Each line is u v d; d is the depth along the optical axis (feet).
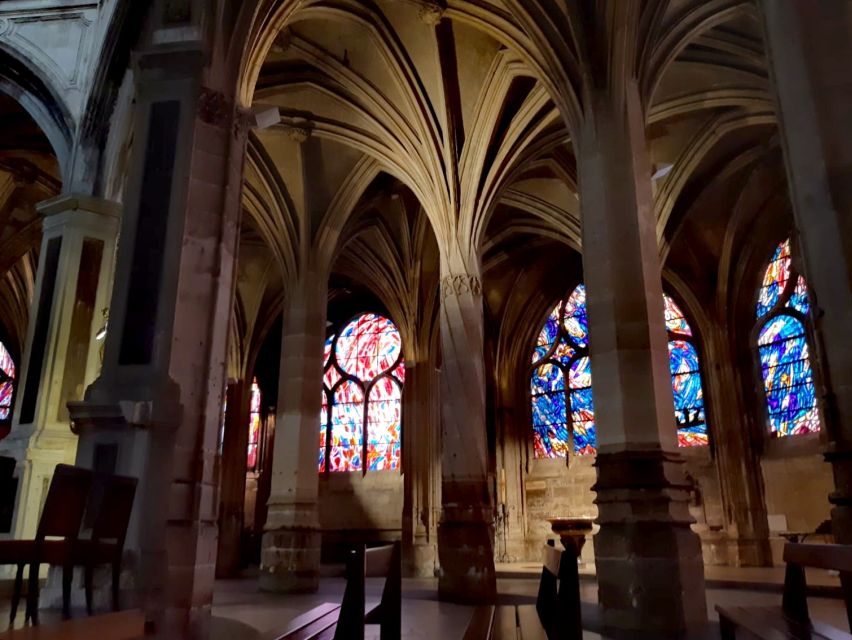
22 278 85.92
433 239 78.13
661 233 62.08
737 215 72.18
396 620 16.66
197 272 26.96
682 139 59.77
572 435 85.51
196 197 27.76
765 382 73.10
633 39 36.35
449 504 46.16
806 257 19.54
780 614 16.71
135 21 43.83
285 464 53.11
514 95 52.75
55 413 38.11
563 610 12.53
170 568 23.20
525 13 39.78
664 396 31.48
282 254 59.06
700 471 75.25
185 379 25.66
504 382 89.40
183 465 24.75
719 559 71.05
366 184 60.18
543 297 90.17
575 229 70.79
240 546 80.38
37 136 61.05
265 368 98.58
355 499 88.69
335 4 46.11
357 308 97.86
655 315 32.45
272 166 58.34
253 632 26.25
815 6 20.56
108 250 42.22
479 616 22.99
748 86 50.62
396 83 51.88
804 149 19.88
